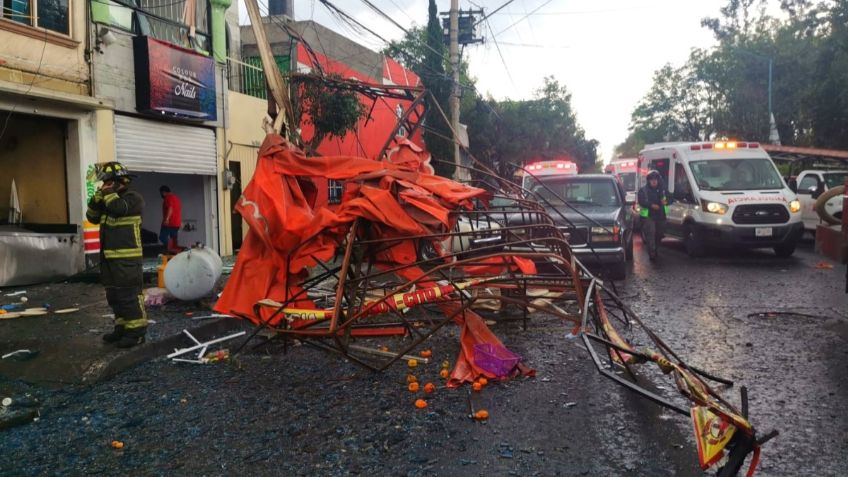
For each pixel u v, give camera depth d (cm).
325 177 596
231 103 1570
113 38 1158
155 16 1270
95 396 533
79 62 1101
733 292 956
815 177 1628
